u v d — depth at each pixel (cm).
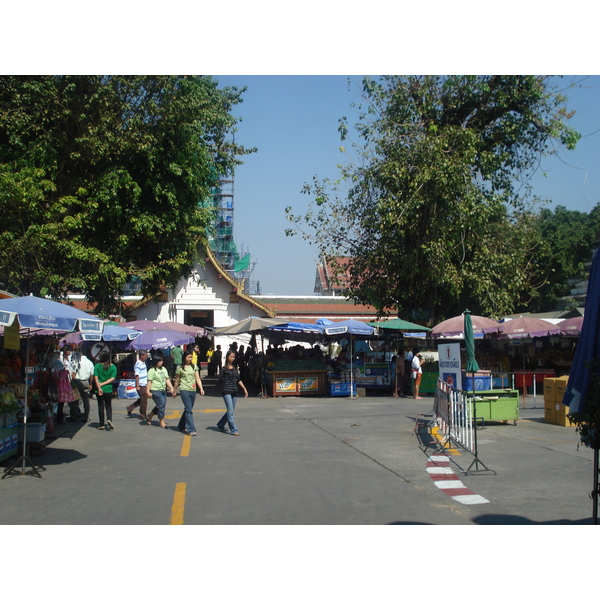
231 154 2573
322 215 2503
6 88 1769
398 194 2245
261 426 1394
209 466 942
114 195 1859
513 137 2414
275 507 703
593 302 547
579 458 993
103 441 1193
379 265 2414
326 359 2384
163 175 2030
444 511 686
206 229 2344
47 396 1219
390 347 2527
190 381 1273
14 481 843
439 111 2422
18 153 1797
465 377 1467
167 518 659
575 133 2361
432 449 1082
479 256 2361
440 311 2589
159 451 1079
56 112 1786
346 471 902
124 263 2108
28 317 839
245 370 2648
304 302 4319
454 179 2166
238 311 3581
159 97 1939
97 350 2264
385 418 1527
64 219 1775
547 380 1441
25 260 1778
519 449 1077
